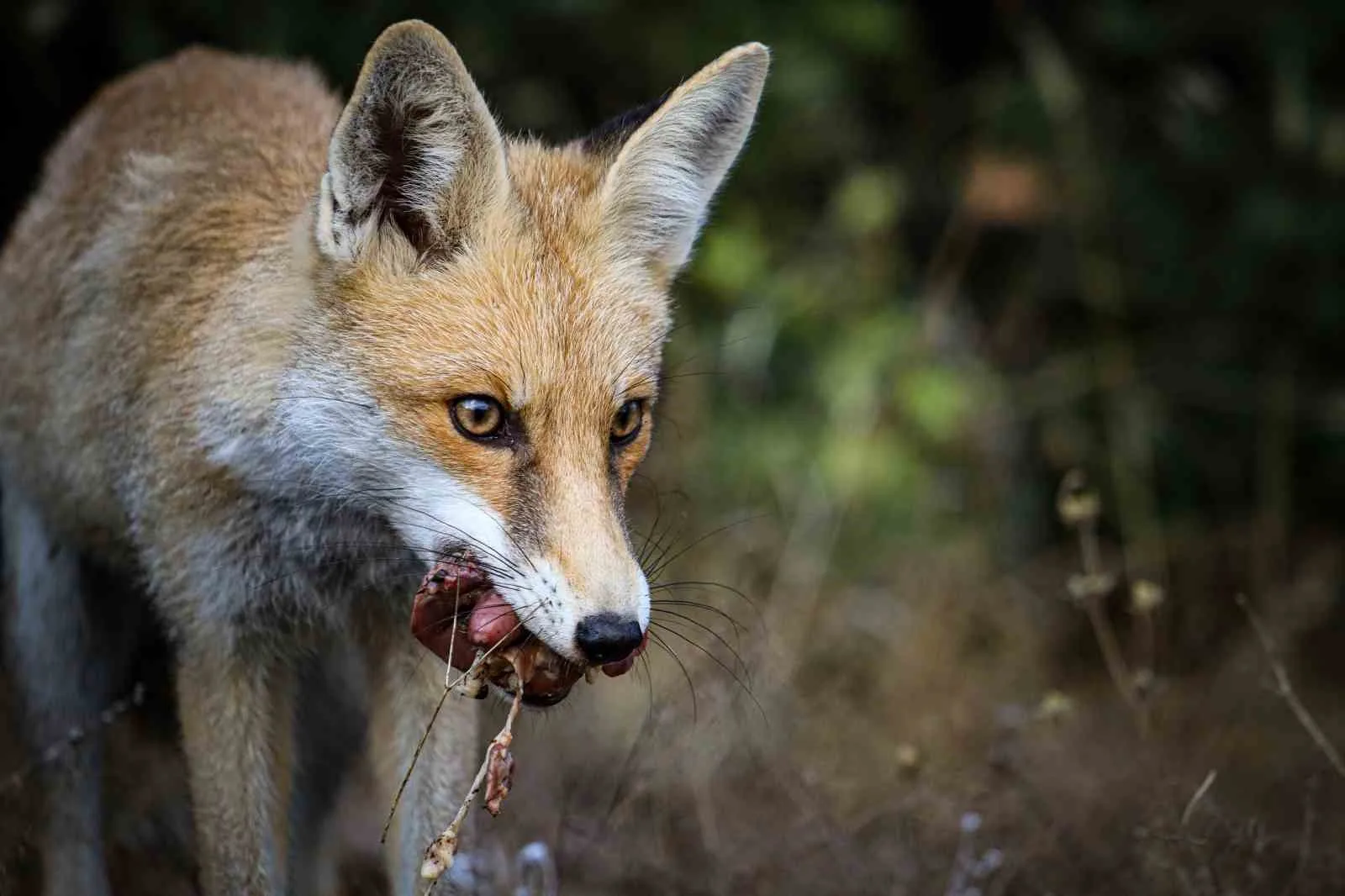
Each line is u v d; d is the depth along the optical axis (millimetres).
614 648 6492
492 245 7180
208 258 7645
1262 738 11180
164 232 7848
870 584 13531
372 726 8156
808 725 10680
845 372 14156
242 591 7543
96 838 8977
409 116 7082
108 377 7895
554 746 10773
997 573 14062
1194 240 15680
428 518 7000
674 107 7703
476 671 6617
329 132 8273
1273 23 15344
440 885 7500
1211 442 15398
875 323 14461
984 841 9047
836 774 10023
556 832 9414
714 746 9766
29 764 8344
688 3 14398
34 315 8664
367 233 7086
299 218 7363
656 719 9117
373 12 12719
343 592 7852
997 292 16172
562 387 6965
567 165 7844
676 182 7898
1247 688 11492
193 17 12508
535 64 14023
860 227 14688
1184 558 14406
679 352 13859
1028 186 15266
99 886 8922
